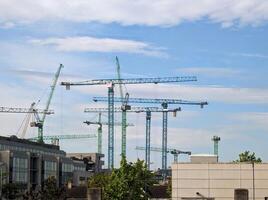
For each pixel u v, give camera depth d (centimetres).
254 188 7150
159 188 15162
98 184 12875
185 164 7338
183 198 7300
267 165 7156
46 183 16788
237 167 7219
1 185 16825
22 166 19900
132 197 10250
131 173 10362
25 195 16262
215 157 7719
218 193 7225
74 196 15725
